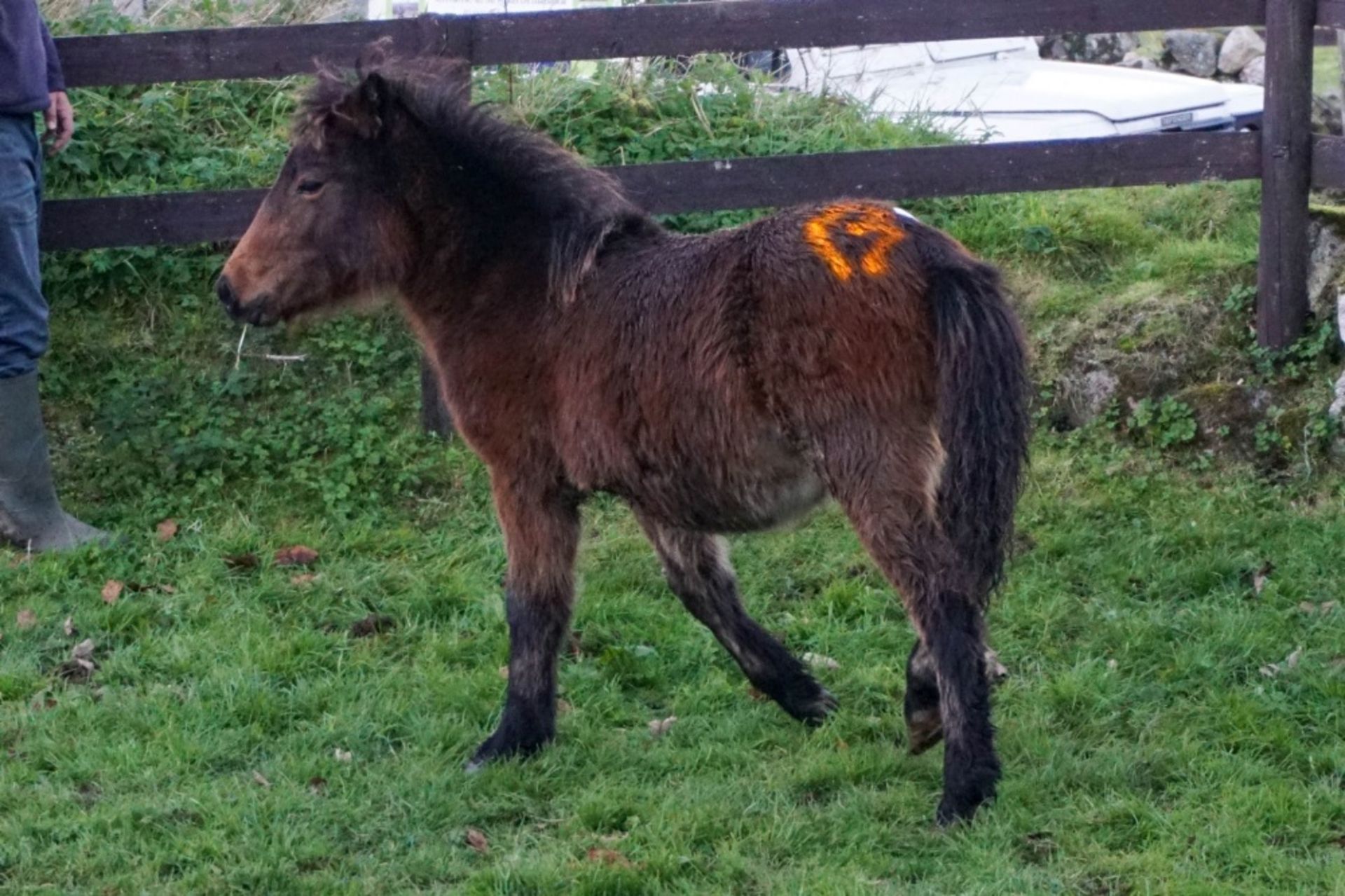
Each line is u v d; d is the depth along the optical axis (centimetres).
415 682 464
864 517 352
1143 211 707
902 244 352
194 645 484
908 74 826
